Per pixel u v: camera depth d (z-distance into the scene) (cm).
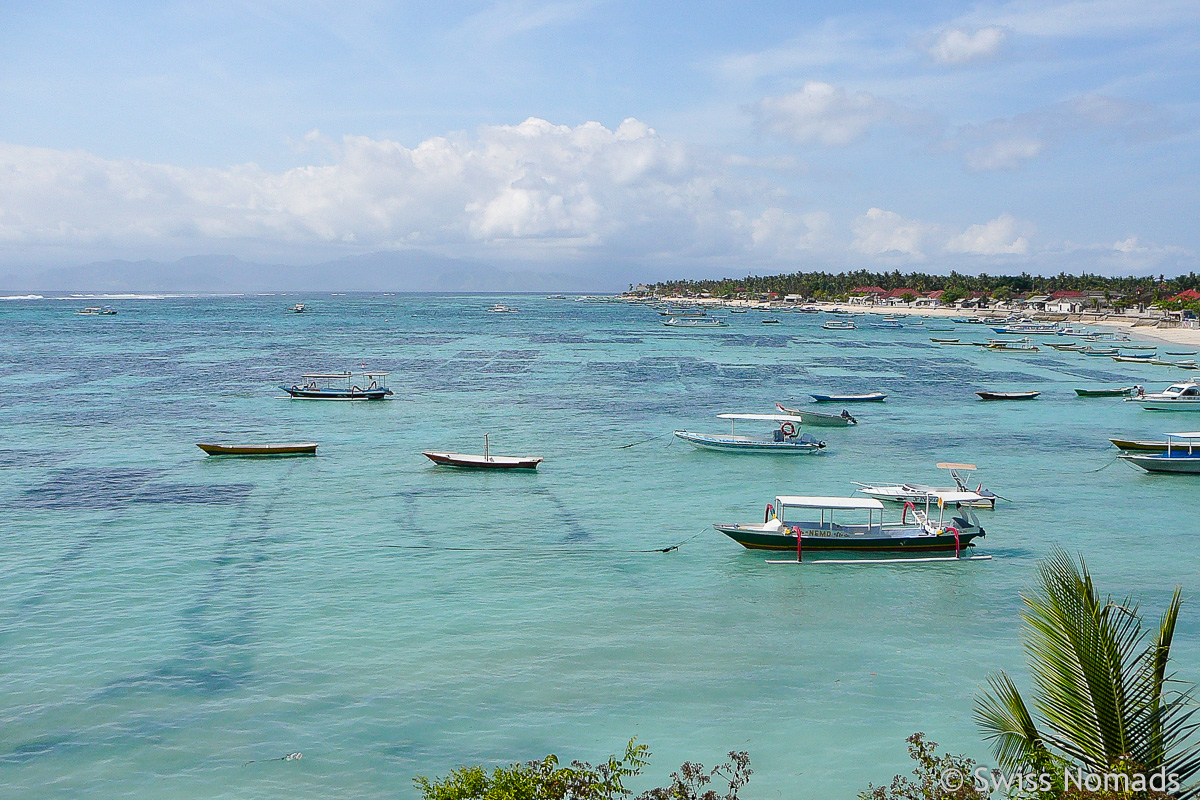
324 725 2488
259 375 11569
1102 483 5778
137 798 2134
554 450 6762
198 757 2314
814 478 5891
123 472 5791
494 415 8450
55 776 2222
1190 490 5562
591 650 3028
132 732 2433
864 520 4853
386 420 8094
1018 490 5572
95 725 2467
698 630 3225
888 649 3069
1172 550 4256
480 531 4491
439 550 4162
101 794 2150
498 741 2420
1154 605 3494
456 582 3716
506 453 6631
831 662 2956
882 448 7044
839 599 3572
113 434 7212
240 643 3034
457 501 5125
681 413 8719
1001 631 3238
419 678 2788
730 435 7369
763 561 4056
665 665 2917
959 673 2873
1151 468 6072
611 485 5612
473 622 3262
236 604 3406
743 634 3192
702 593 3625
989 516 4912
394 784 2205
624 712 2592
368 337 19888
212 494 5212
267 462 6175
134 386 10300
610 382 11369
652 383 11306
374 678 2783
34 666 2827
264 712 2553
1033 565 4022
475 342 18612
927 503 4475
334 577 3750
